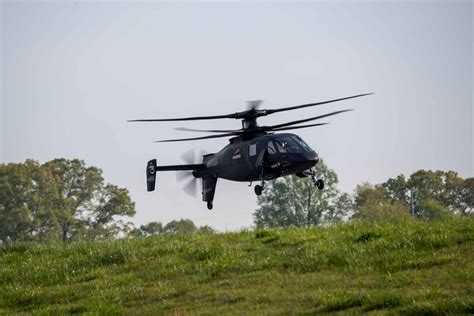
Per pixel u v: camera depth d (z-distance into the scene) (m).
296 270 60.44
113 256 70.31
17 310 61.78
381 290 52.81
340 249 62.62
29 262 73.12
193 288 59.50
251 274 60.75
